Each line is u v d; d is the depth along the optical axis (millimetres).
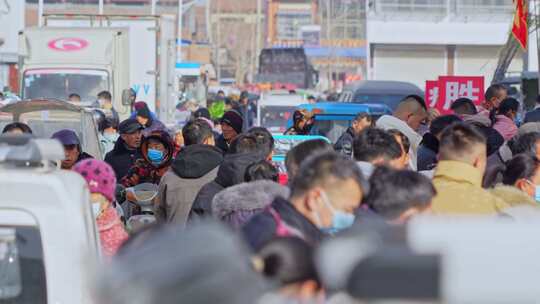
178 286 3119
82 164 10664
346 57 137875
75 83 43656
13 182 7242
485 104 23875
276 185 10727
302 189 7316
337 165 7219
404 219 8086
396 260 2865
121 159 20297
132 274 3146
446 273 2844
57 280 7246
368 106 32656
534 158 12453
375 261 2879
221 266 3199
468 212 10008
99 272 3229
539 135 14656
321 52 160875
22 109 20531
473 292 2840
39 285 7285
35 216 7262
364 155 11758
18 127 16266
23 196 7273
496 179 13406
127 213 15938
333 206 7234
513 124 21641
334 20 131000
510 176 12484
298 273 4961
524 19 30266
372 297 2879
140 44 48219
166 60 50125
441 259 2846
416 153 18000
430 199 8164
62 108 20641
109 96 35500
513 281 2844
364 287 2877
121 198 16094
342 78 142125
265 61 111125
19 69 44219
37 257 7270
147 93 48219
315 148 10461
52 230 7242
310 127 30094
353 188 7203
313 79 118312
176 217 14758
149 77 48250
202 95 71688
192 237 3271
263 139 14555
